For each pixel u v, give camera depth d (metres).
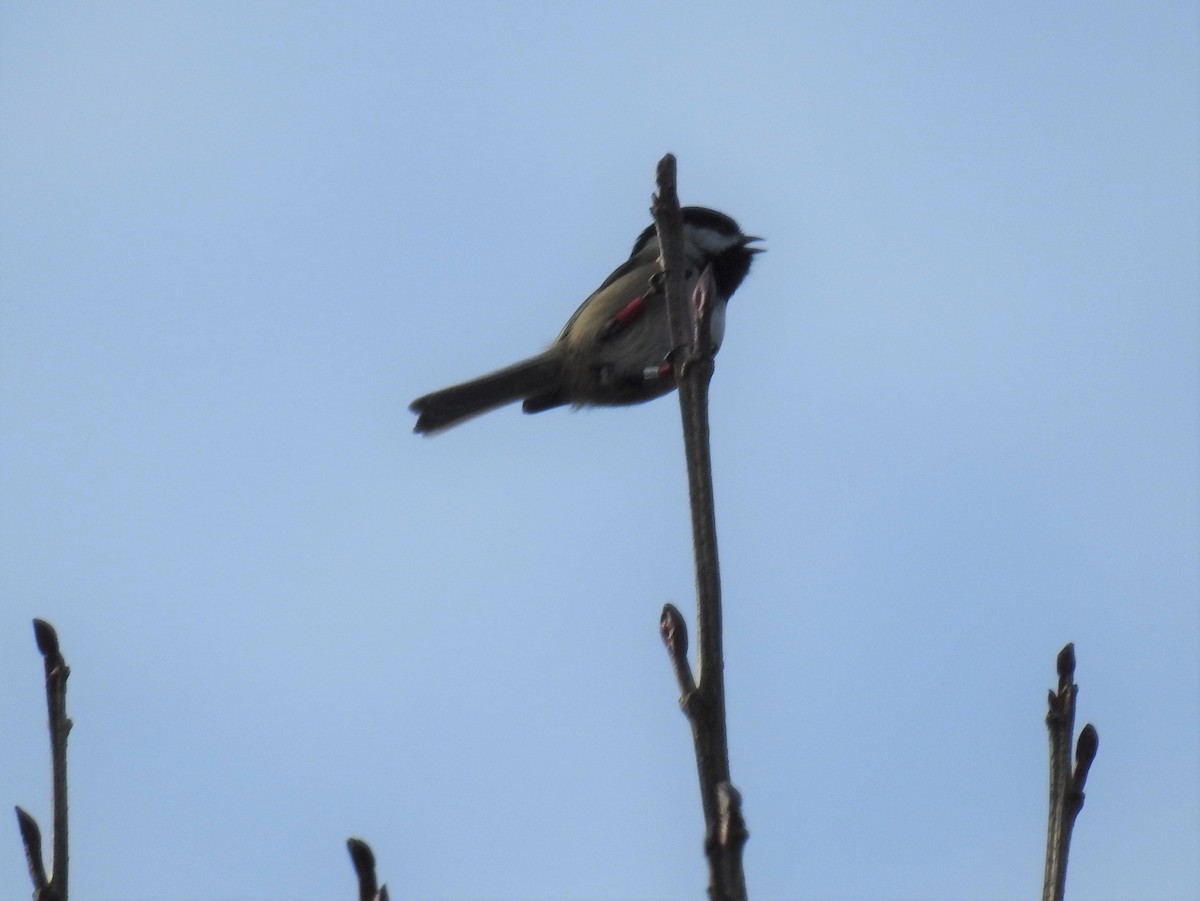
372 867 3.83
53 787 4.25
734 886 3.46
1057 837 4.23
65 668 4.41
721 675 4.14
